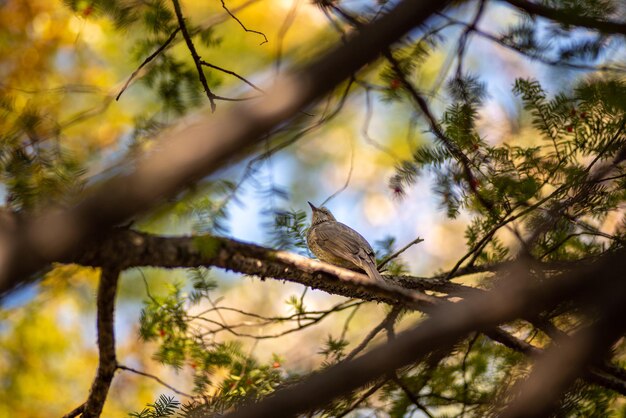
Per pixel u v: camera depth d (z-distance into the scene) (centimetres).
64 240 464
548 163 848
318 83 501
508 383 899
